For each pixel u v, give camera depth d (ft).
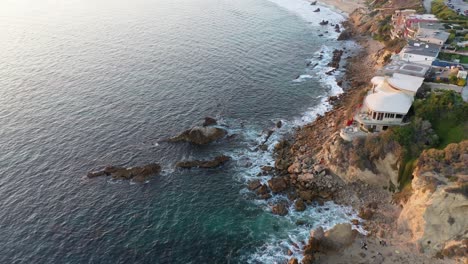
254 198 251.39
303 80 402.93
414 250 207.51
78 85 385.70
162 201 249.34
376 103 259.80
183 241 221.46
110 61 441.27
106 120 328.49
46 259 208.03
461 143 218.59
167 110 345.10
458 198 199.41
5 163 276.21
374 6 622.13
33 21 587.27
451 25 414.21
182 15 618.85
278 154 289.74
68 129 315.58
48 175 267.18
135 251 214.28
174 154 290.35
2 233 222.69
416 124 249.55
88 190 255.91
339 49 483.10
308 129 315.58
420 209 209.36
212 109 349.20
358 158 250.98
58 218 233.96
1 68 421.18
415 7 514.68
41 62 438.81
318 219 233.35
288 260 208.85
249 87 388.16
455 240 201.05
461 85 280.92
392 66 316.81
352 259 205.87
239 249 216.74
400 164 240.73
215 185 262.67
